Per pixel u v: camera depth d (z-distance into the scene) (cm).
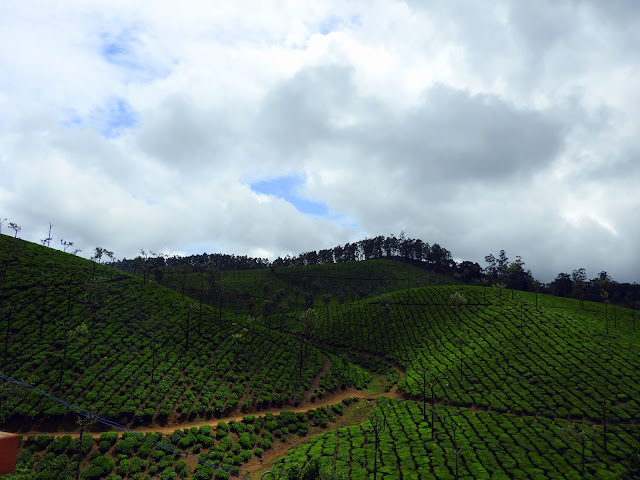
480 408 7712
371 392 9819
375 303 15862
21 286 8794
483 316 12319
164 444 6019
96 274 10794
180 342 9219
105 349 7788
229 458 6078
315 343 13538
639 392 7325
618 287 18738
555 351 9300
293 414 7988
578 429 6444
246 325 11675
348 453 6131
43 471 4809
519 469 5362
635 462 5106
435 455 5825
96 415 6122
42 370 6688
